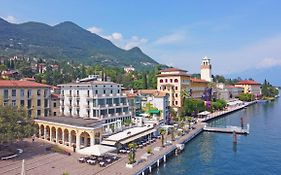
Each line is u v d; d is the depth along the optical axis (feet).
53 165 184.96
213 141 309.63
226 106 650.43
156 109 387.55
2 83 281.74
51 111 328.29
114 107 306.76
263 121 465.47
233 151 266.98
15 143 242.17
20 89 289.74
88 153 190.49
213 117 475.72
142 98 411.95
